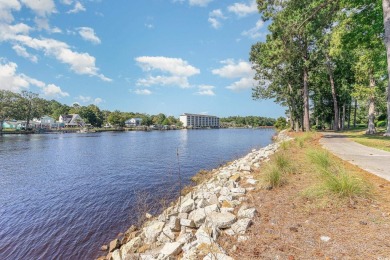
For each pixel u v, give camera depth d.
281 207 4.71
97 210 10.01
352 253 2.99
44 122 116.75
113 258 5.59
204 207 5.40
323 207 4.48
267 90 40.84
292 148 13.36
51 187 14.02
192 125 196.62
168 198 10.90
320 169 6.18
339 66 36.25
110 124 140.62
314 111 50.75
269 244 3.43
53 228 8.39
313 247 3.22
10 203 11.21
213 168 18.30
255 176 7.82
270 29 24.27
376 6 14.46
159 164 21.41
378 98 31.89
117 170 19.03
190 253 3.54
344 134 26.14
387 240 3.19
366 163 8.12
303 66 27.62
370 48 17.70
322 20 18.19
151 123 165.25
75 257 6.55
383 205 4.34
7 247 7.21
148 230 5.49
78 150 34.19
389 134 19.19
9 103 84.12
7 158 26.31
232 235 3.88
